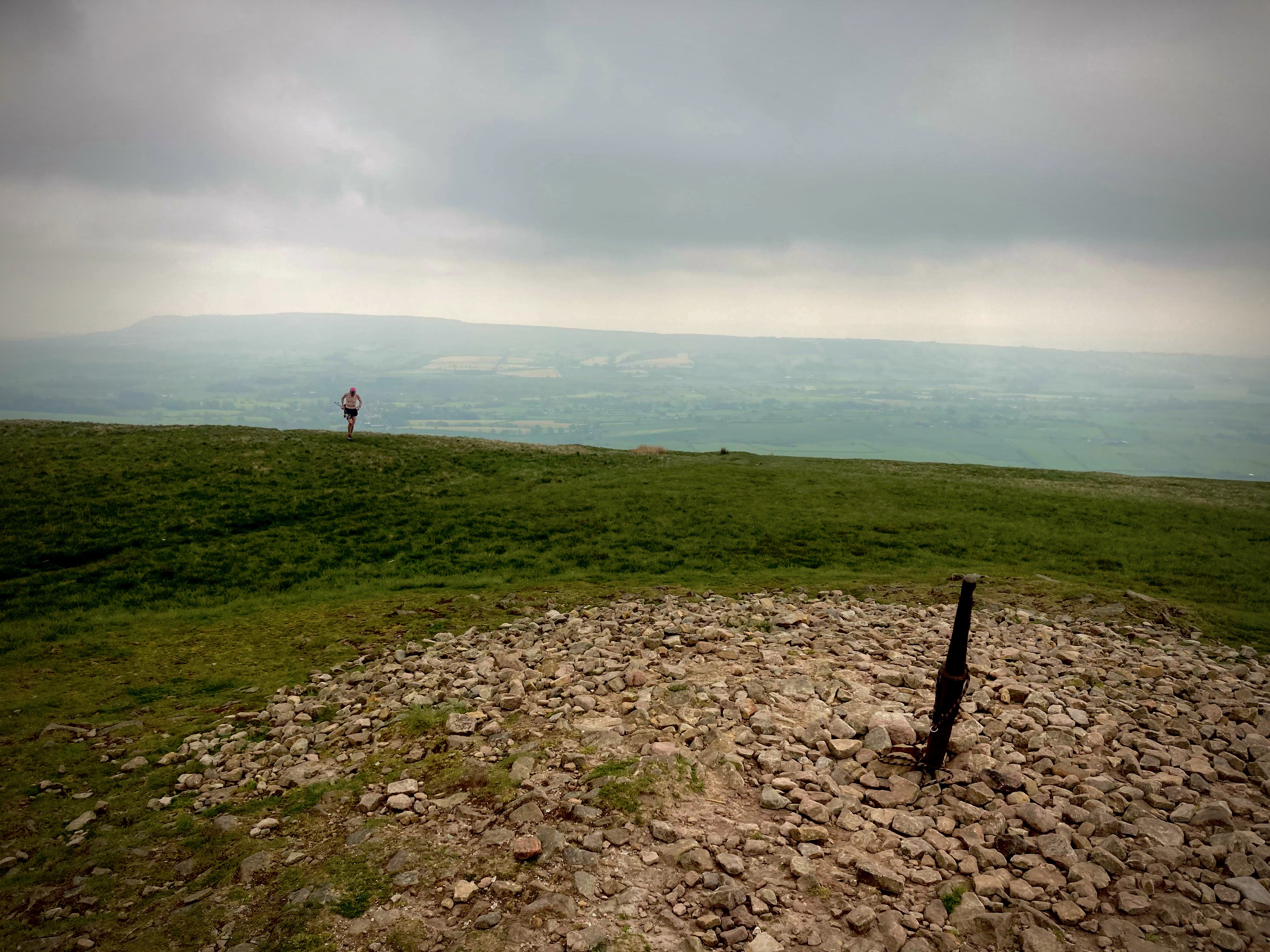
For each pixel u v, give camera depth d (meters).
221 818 8.18
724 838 7.02
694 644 13.94
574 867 6.60
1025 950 5.57
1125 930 5.72
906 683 11.40
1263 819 7.25
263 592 21.83
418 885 6.53
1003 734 9.30
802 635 14.58
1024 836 7.05
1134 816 7.32
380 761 9.39
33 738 10.91
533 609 18.50
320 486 33.12
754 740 9.11
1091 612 17.38
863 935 5.71
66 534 25.16
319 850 7.35
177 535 26.08
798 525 29.44
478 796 8.11
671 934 5.77
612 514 30.95
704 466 43.31
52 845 7.81
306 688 13.05
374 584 22.47
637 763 8.34
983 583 20.50
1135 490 38.34
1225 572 23.39
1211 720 9.97
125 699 12.73
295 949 5.78
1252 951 5.49
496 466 40.44
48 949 6.02
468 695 11.57
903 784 8.00
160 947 5.99
